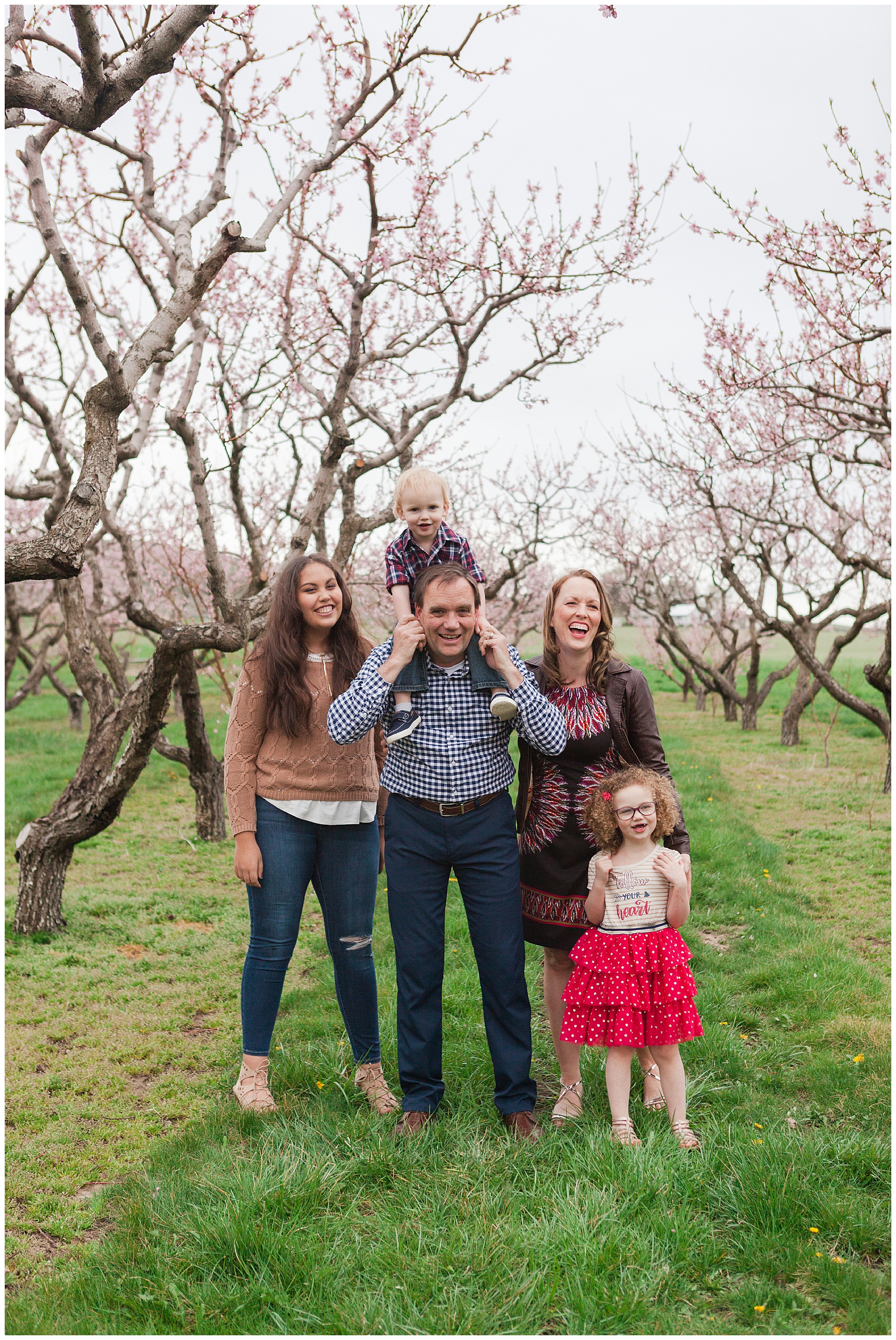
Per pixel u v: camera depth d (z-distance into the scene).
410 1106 3.20
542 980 4.75
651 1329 2.19
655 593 18.22
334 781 3.42
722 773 11.66
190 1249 2.51
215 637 5.33
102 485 3.29
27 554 3.10
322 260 7.71
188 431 5.50
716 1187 2.71
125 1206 2.79
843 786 10.77
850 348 7.59
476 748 3.18
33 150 3.65
